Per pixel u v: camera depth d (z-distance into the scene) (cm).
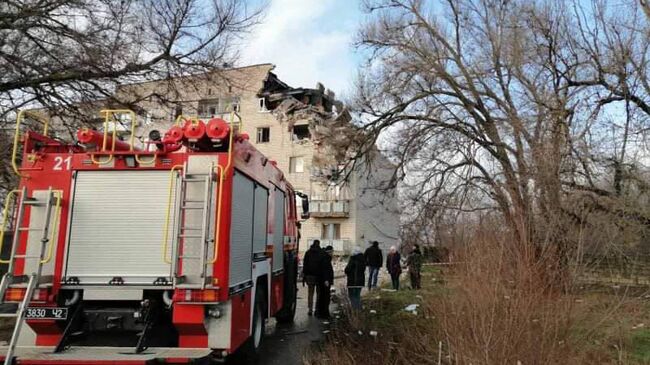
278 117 4000
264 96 4084
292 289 1061
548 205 758
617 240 965
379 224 4203
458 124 1677
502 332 478
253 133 4056
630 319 654
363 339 750
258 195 718
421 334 673
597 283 677
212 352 534
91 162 575
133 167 570
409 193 1706
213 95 1139
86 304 560
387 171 1992
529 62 1452
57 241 555
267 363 706
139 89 1112
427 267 855
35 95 1005
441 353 552
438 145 1675
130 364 479
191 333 536
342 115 1883
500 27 1584
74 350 518
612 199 1106
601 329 608
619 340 629
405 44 1767
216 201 550
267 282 789
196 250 538
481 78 1628
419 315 795
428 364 602
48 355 495
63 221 561
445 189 1564
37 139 589
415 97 1780
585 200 1021
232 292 561
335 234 3875
